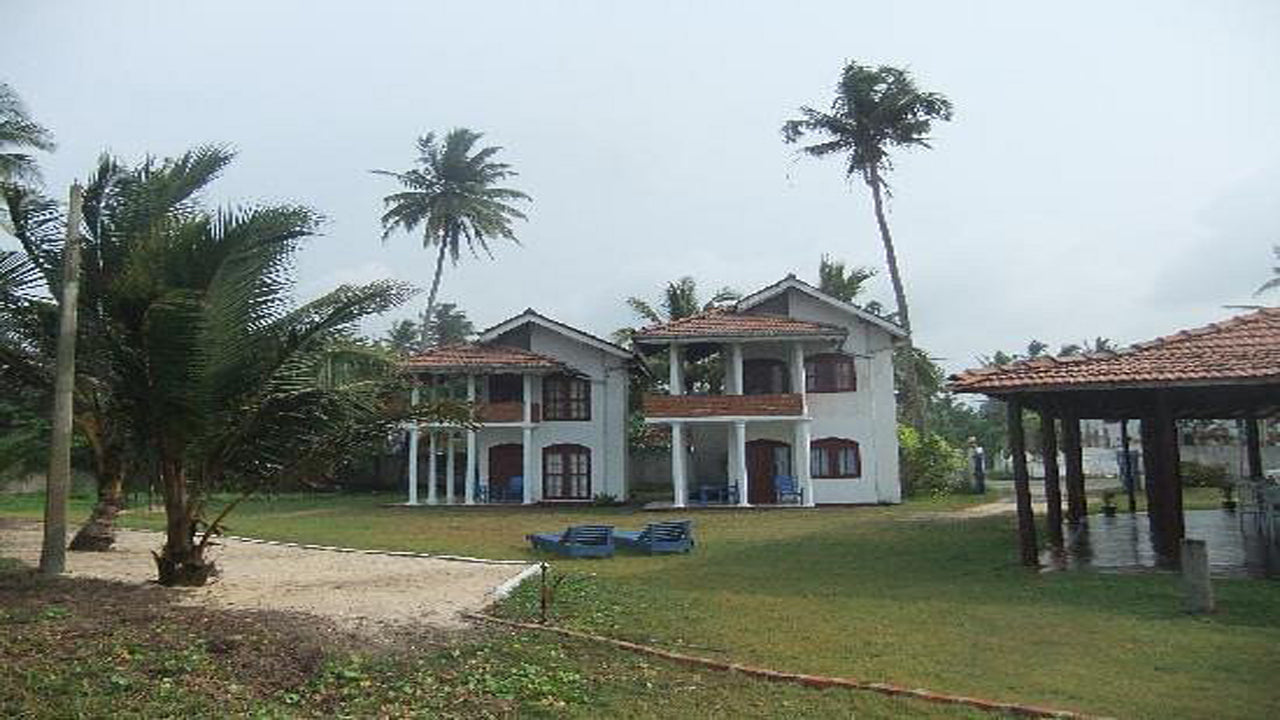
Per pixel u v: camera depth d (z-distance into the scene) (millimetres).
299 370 11977
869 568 15203
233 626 8891
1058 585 12672
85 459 19297
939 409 62438
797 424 31562
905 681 7961
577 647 8961
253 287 11242
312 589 12438
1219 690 7574
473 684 7621
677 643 9320
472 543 20031
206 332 10492
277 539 20406
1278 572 12906
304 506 32875
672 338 30891
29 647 7898
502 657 8477
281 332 11766
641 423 42188
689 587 13500
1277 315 15492
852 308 32281
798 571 15109
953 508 28312
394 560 16406
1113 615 10625
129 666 7535
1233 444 38781
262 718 6582
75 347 12336
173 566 12008
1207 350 14336
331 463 12539
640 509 30625
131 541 18906
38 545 17391
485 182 48469
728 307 34500
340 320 12117
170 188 12727
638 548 18438
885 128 39250
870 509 28891
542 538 18859
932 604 11641
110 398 11828
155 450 11789
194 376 10688
